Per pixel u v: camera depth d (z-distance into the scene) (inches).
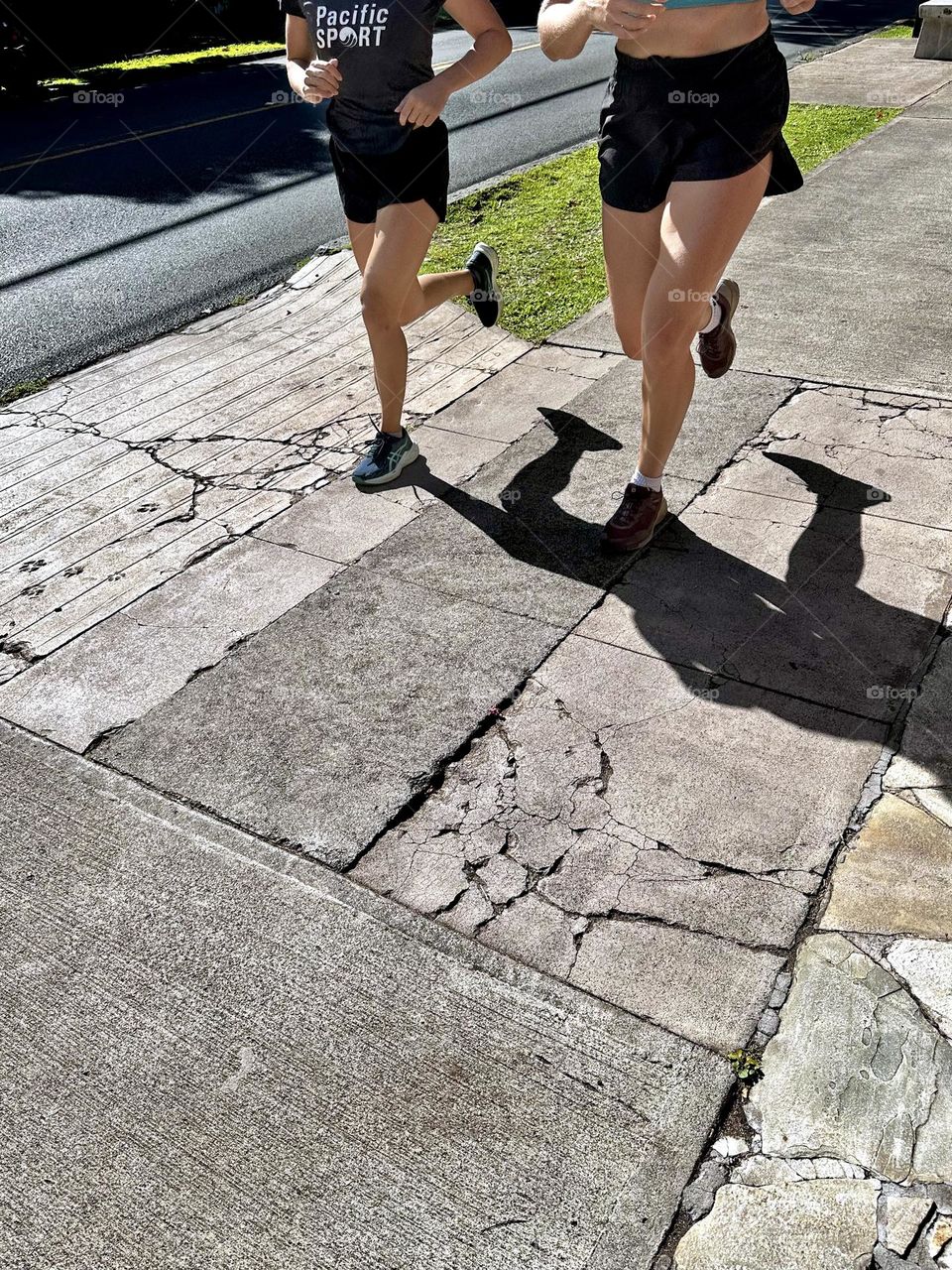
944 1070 73.0
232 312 227.5
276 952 84.6
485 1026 78.1
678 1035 76.7
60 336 220.1
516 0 763.4
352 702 110.3
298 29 144.5
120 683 115.3
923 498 136.4
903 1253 63.3
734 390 167.3
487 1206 67.3
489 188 292.7
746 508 137.6
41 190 346.9
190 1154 71.1
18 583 134.0
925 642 112.5
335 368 193.3
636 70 111.7
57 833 96.6
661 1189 67.7
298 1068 75.9
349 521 142.5
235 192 332.5
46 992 82.3
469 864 91.3
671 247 113.8
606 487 145.6
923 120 334.6
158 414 179.2
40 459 165.0
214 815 97.8
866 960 80.5
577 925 85.4
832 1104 71.5
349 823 96.0
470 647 117.0
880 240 229.5
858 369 170.9
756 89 109.2
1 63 516.1
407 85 130.4
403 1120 72.3
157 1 738.2
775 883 87.4
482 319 188.5
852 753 99.2
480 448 158.4
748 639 114.8
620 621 119.1
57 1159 71.2
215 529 143.0
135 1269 65.3
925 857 88.4
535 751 102.4
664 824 93.7
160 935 86.4
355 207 141.9
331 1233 66.4
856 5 712.4
